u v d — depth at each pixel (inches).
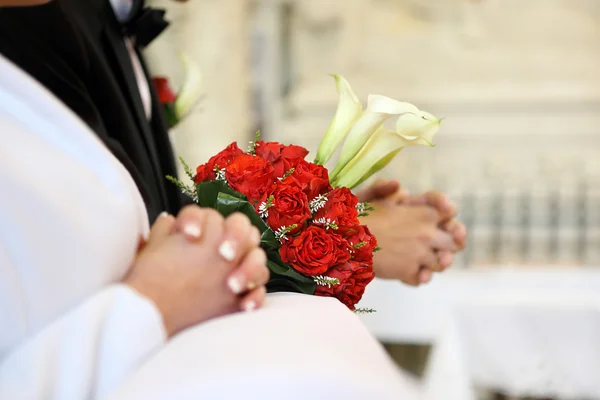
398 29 224.8
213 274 23.9
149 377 19.8
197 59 191.5
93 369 20.5
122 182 23.1
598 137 216.7
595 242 206.5
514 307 95.6
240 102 207.9
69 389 19.9
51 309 20.7
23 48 33.3
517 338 95.3
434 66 224.1
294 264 31.9
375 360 21.7
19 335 20.4
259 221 32.1
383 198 51.0
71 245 20.7
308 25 224.5
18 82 22.4
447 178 217.0
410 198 50.9
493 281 114.8
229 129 202.8
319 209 34.0
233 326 22.1
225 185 33.5
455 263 173.0
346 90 38.6
